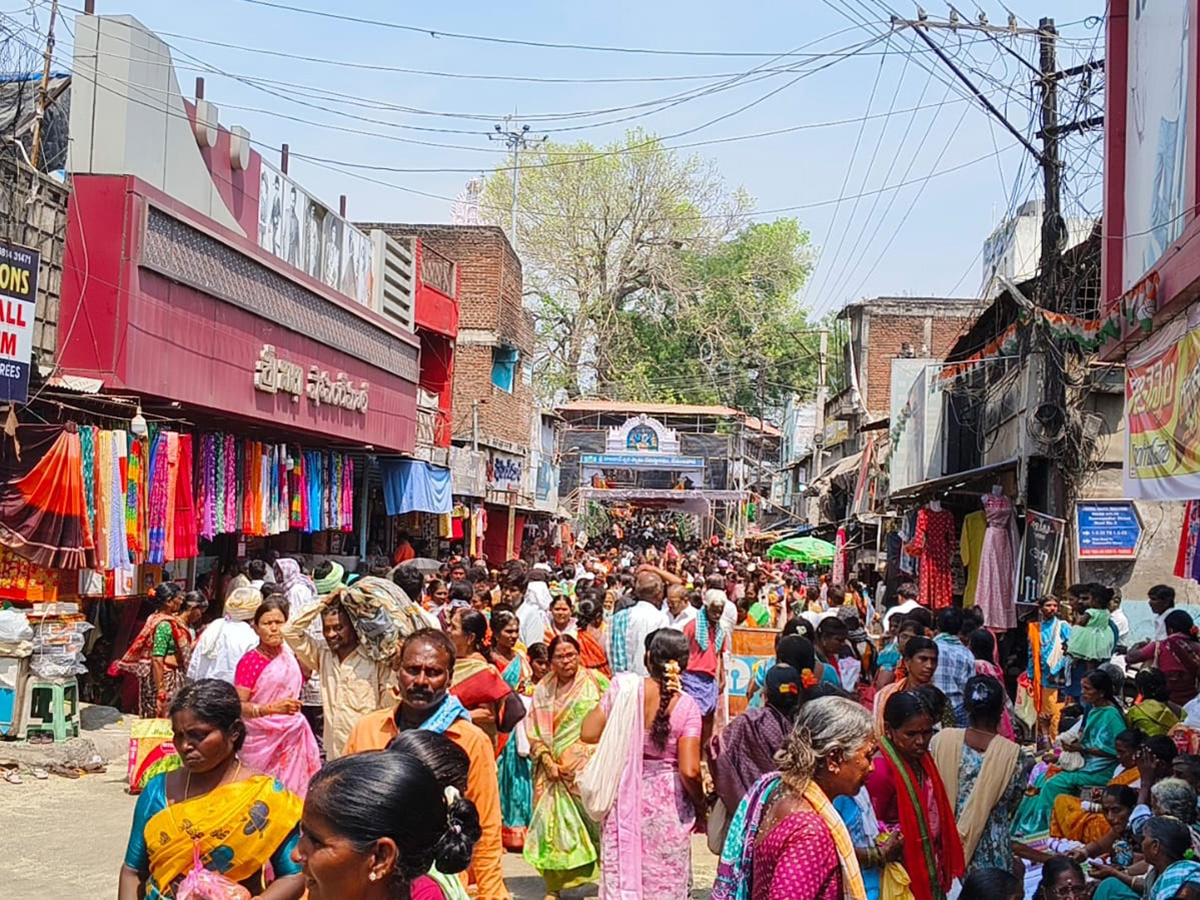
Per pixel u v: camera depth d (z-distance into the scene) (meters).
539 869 7.41
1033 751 12.29
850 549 29.59
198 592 11.18
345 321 18.92
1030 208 22.34
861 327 37.53
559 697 7.49
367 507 22.19
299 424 16.86
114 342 12.12
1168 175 9.74
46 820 9.02
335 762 2.71
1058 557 14.02
